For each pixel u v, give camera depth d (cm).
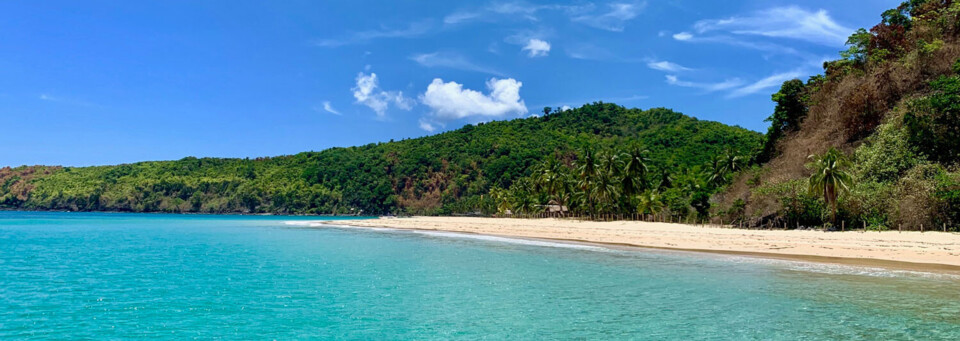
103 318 1961
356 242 5469
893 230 4481
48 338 1700
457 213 18488
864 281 2488
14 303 2219
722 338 1641
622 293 2361
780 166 6394
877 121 5706
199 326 1850
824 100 6675
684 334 1692
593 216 9412
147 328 1823
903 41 6662
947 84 4894
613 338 1661
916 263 2981
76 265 3478
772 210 5462
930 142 4875
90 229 8688
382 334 1745
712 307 2052
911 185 4578
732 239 4553
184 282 2748
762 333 1683
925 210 4328
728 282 2573
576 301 2208
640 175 8869
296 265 3434
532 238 5778
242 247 4900
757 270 2917
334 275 2973
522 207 12125
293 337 1719
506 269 3156
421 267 3284
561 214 10825
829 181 4791
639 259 3572
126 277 2933
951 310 1898
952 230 4212
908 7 7688
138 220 13800
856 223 4844
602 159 9188
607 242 5006
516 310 2055
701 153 15125
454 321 1900
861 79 6194
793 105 7606
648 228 6241
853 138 5872
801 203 5209
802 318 1848
